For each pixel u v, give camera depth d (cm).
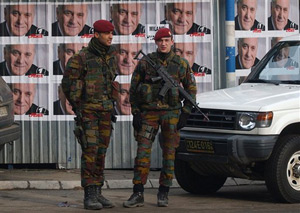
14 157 1502
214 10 1502
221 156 1120
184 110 1097
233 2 1457
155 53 1096
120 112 1502
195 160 1148
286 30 1534
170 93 1080
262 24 1530
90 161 1059
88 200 1069
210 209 1082
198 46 1504
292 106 1125
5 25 1495
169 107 1084
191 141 1147
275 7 1531
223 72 1509
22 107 1502
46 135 1503
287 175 1119
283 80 1251
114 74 1077
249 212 1052
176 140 1097
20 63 1498
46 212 1057
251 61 1528
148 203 1137
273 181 1112
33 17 1495
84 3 1491
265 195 1242
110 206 1088
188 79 1104
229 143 1105
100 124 1068
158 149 1509
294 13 1538
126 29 1493
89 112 1053
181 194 1254
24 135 1502
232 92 1219
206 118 1120
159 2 1495
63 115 1503
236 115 1118
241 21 1525
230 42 1459
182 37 1501
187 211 1063
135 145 1507
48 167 1524
